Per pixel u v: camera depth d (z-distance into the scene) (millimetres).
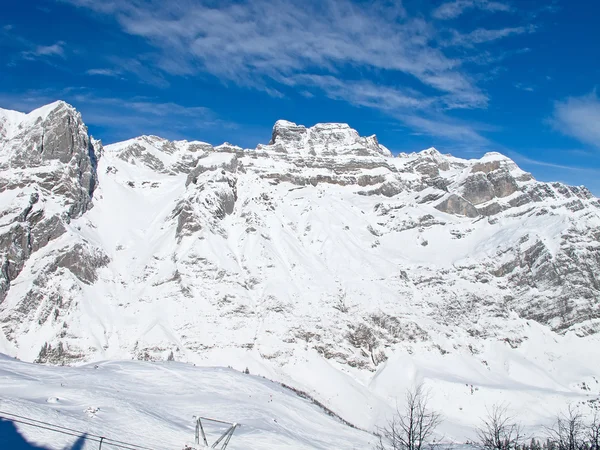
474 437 150375
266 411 119812
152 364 143250
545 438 146125
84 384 111625
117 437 82938
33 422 79125
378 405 167750
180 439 89438
